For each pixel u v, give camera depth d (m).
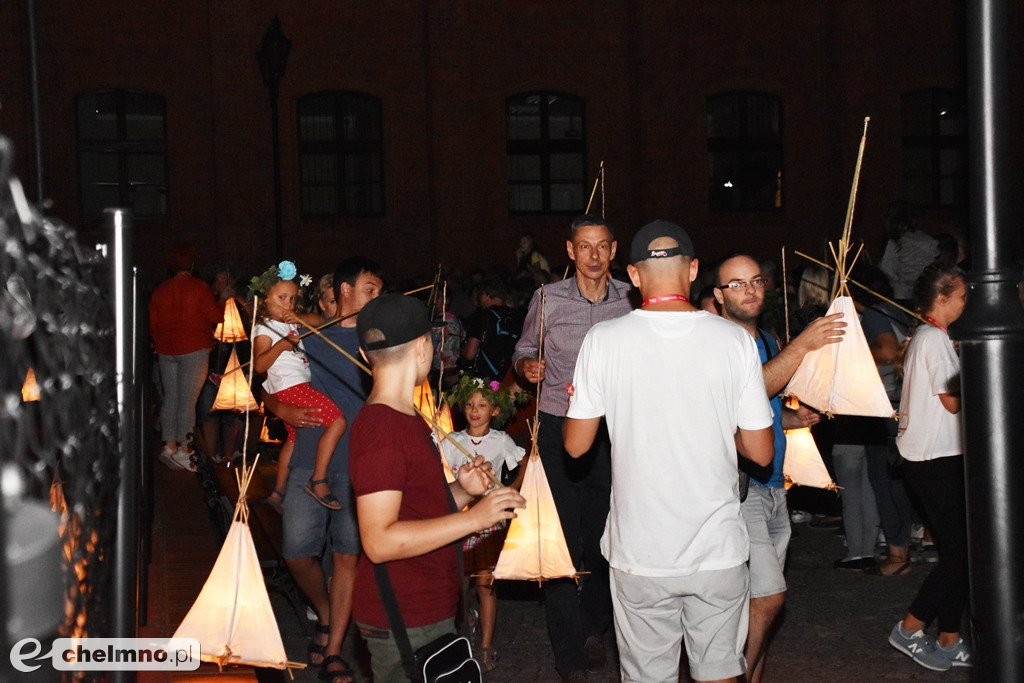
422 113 19.30
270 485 8.29
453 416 8.28
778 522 4.87
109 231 2.86
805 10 20.09
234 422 10.39
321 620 5.71
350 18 19.00
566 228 19.78
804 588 7.30
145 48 18.36
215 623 3.56
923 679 5.57
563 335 5.68
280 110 18.75
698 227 19.86
